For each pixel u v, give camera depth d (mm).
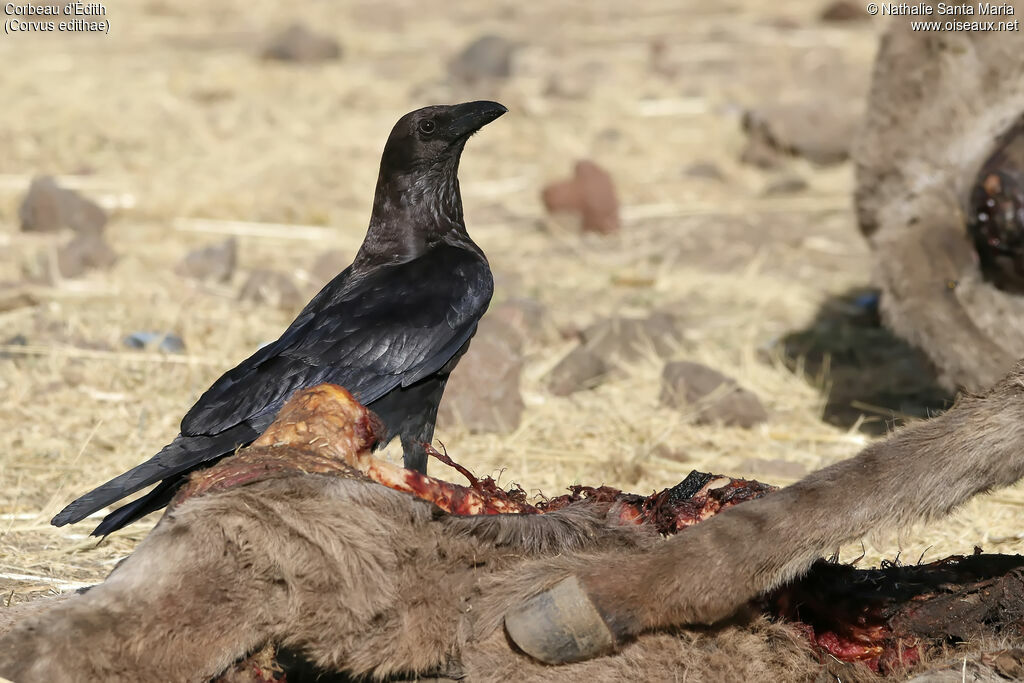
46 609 8156
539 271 21562
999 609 8477
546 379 16438
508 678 7988
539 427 14820
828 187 27000
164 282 19688
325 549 7555
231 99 32344
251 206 24375
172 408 14836
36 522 11891
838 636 8609
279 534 7516
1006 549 11328
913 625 8578
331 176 26500
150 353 16469
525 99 32469
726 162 28594
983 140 12898
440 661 7980
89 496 9125
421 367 10992
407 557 7820
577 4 47219
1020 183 12195
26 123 28594
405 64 37062
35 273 19688
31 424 14211
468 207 25469
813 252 22859
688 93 33688
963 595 8578
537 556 8203
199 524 7512
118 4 44906
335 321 10898
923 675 8023
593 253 22750
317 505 7633
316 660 7801
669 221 24750
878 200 13820
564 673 7980
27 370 15727
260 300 19172
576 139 29625
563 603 7820
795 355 17750
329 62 37156
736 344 18078
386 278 11422
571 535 8359
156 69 34844
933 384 16328
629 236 23797
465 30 42375
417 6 46406
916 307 13117
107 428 14180
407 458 11391
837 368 17156
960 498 8320
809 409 15805
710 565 7910
